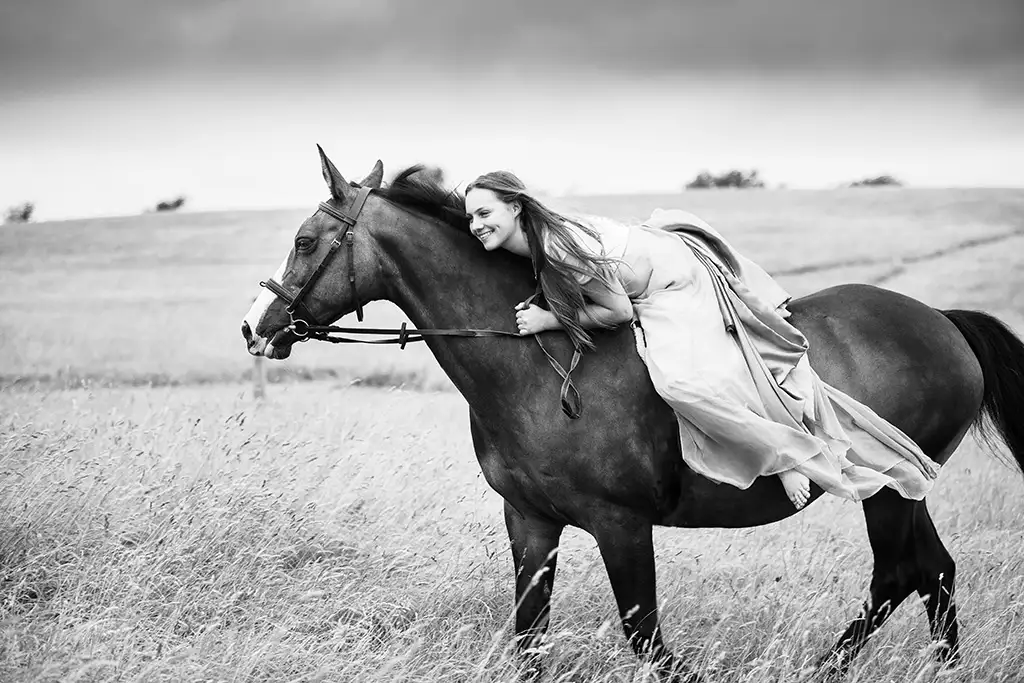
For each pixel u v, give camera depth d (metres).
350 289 4.36
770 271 25.78
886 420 4.73
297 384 13.77
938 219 34.25
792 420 4.38
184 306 22.56
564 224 4.23
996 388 5.12
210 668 4.14
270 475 5.91
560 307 4.24
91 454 6.45
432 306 4.42
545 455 4.33
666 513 4.55
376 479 6.43
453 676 4.39
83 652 4.12
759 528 6.81
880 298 4.96
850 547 6.35
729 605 5.27
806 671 4.34
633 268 4.32
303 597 4.75
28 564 4.85
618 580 4.38
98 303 22.84
